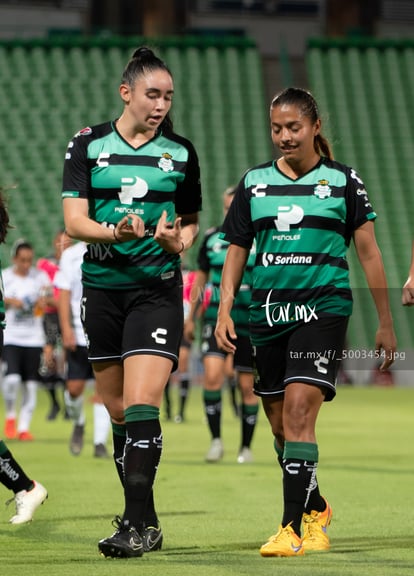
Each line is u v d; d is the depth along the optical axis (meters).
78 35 103.00
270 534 17.64
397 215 91.12
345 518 19.73
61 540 16.80
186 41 101.31
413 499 22.61
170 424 47.12
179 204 16.08
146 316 15.25
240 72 100.25
